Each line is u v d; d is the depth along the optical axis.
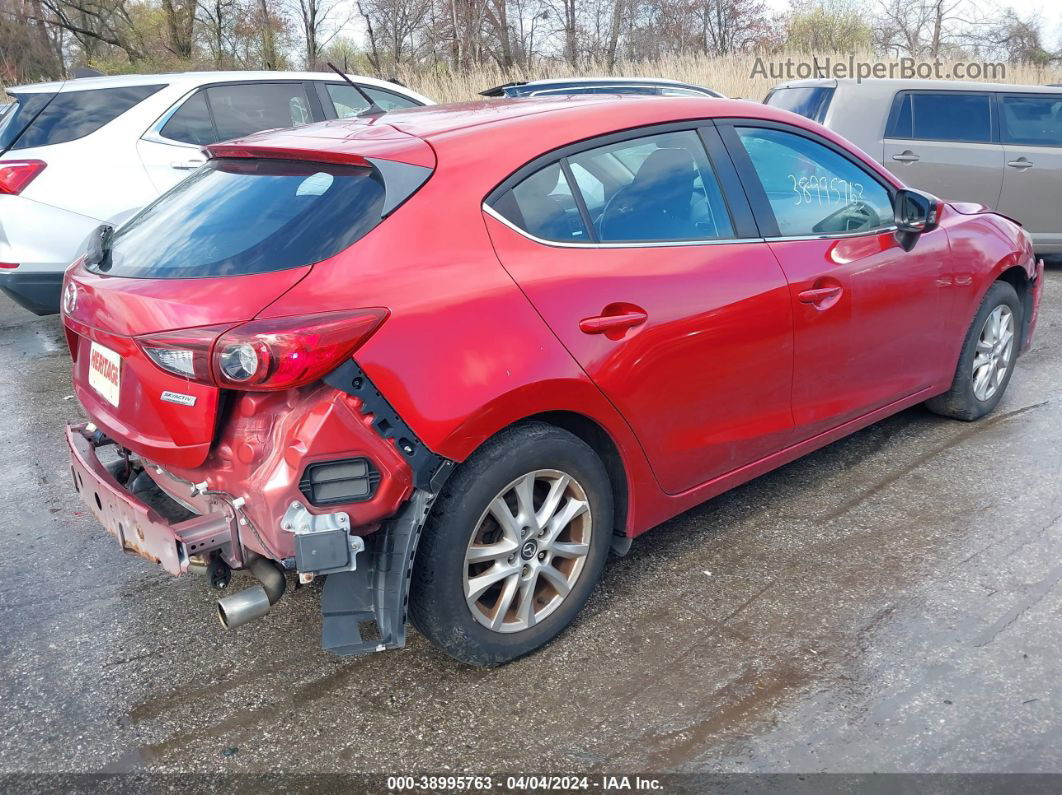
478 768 2.44
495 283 2.62
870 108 8.02
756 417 3.40
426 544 2.58
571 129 2.99
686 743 2.49
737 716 2.59
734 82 18.95
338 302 2.36
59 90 6.38
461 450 2.51
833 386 3.72
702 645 2.94
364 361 2.35
